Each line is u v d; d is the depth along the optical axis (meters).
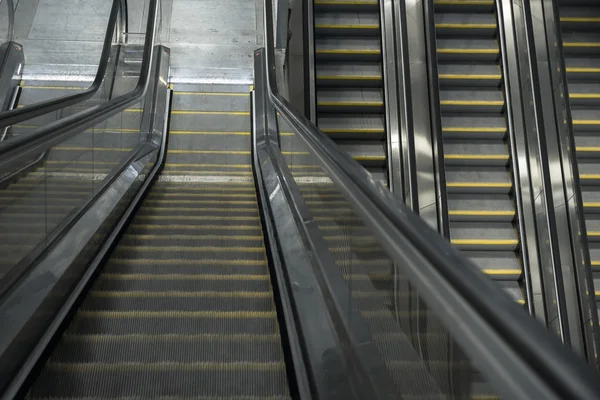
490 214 7.11
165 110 8.52
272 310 3.27
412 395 1.46
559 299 5.75
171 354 2.70
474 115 7.61
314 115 7.50
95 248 3.76
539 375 0.82
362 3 8.30
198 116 8.79
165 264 3.89
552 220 6.07
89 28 10.41
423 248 1.31
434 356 1.31
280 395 2.39
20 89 8.34
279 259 3.60
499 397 0.95
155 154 7.11
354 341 2.03
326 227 2.79
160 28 10.67
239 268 3.88
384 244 1.56
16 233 2.74
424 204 6.75
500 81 7.71
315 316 2.51
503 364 0.91
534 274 6.48
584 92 7.36
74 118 3.44
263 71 8.65
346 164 2.27
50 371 2.47
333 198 2.62
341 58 8.10
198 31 10.97
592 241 6.71
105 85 8.36
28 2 10.23
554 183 6.14
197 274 3.75
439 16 8.04
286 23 9.03
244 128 8.65
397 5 7.95
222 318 3.07
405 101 7.10
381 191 1.83
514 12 7.41
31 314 2.52
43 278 2.82
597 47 7.58
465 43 7.95
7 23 9.39
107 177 4.81
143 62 7.18
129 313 3.05
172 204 5.50
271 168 5.61
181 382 2.44
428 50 7.18
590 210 6.86
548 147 6.29
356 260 2.11
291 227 3.66
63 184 3.52
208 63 10.16
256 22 11.36
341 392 2.03
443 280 1.16
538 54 6.62
